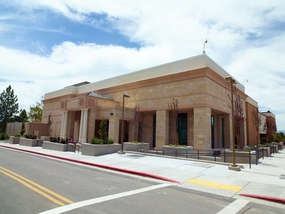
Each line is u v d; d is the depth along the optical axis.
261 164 14.48
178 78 24.56
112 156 16.89
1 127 57.91
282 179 9.39
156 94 26.64
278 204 6.34
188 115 25.52
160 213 5.21
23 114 60.94
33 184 7.60
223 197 6.86
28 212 4.95
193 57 23.89
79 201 5.88
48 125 44.16
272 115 51.06
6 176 8.90
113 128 26.39
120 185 8.07
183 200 6.39
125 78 31.83
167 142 25.06
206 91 22.19
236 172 10.93
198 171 11.07
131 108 28.69
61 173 10.05
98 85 36.75
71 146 21.81
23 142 29.09
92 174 10.17
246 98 37.12
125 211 5.24
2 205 5.41
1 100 58.88
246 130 36.28
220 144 27.72
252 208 5.90
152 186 8.11
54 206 5.39
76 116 34.88
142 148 20.86
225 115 28.59
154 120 28.77
